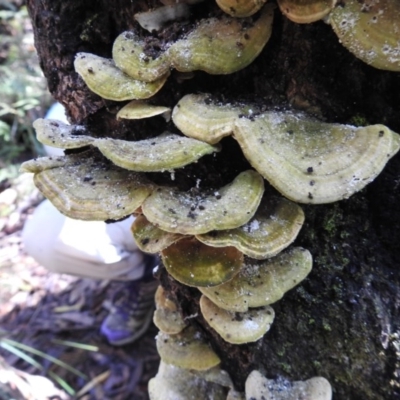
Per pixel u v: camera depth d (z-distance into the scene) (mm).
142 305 503
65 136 220
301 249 235
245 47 197
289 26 199
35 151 798
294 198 186
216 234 200
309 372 266
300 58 205
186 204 210
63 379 494
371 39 176
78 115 262
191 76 215
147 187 213
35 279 616
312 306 250
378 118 215
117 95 212
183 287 264
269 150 190
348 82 207
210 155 221
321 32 195
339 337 251
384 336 241
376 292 242
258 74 217
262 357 269
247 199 197
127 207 207
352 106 214
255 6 185
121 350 519
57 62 263
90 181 216
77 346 521
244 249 200
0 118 803
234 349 272
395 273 241
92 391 481
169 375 316
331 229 233
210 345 288
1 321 563
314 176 189
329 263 241
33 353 520
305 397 260
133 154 195
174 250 228
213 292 229
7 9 963
